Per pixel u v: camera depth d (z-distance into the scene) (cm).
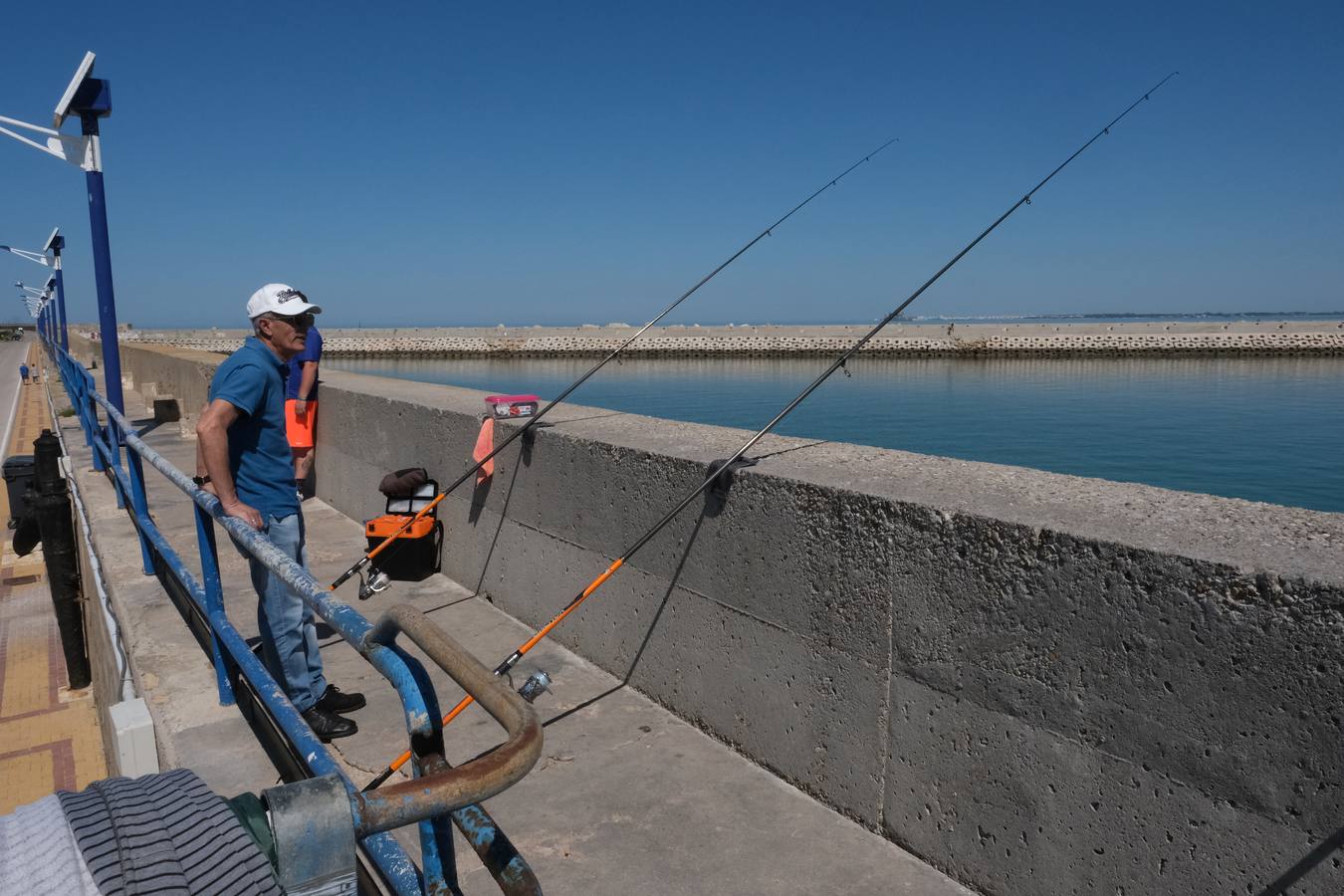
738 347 7244
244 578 500
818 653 275
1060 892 215
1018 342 6650
